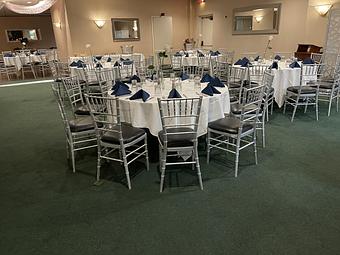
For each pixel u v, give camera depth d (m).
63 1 9.04
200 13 10.32
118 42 9.92
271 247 1.82
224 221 2.07
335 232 1.92
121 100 2.73
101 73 4.92
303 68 4.28
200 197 2.37
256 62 5.36
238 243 1.86
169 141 2.36
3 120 4.68
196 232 1.97
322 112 4.52
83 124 2.89
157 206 2.27
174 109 2.39
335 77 4.37
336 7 5.96
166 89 3.14
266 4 7.60
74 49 9.30
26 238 1.98
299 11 6.81
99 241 1.93
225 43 9.38
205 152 3.20
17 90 7.18
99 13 9.39
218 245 1.85
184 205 2.27
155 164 2.95
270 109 4.56
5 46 14.94
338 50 5.95
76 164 3.04
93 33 9.47
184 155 2.84
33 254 1.84
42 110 5.21
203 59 6.88
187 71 6.40
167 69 7.91
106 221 2.12
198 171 2.46
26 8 9.93
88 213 2.22
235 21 8.74
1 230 2.07
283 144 3.34
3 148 3.53
